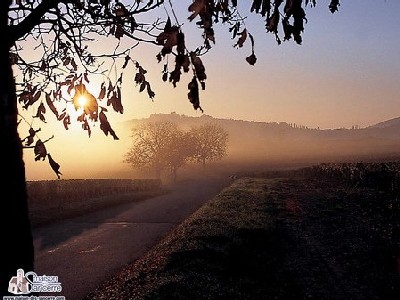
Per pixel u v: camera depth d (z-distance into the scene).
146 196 47.56
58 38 3.42
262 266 13.00
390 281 10.91
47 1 2.38
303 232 18.05
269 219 20.64
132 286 11.12
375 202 23.92
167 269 12.05
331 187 37.44
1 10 2.20
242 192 37.47
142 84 3.12
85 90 3.00
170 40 2.05
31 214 26.81
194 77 2.10
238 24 2.57
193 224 19.59
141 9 2.56
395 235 15.44
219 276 10.96
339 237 16.53
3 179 2.04
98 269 14.67
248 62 2.44
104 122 2.91
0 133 2.05
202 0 2.07
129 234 22.08
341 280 11.48
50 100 3.18
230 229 17.39
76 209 31.00
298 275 12.09
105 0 2.86
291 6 1.97
